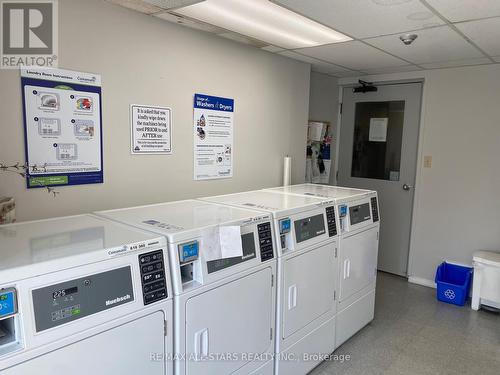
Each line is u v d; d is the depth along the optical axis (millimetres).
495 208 3682
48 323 1157
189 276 1679
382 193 4516
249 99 3186
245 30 2652
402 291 4004
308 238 2307
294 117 3723
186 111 2680
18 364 1091
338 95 4762
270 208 2189
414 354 2795
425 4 2070
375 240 3133
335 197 2709
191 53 2656
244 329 1873
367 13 2234
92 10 2088
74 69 2049
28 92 1899
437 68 3906
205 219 1846
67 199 2107
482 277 3490
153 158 2512
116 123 2277
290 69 3586
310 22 2438
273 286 2049
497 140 3629
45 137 1980
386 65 3799
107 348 1305
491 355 2795
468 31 2568
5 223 1723
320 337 2516
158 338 1472
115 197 2330
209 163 2906
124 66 2271
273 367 2125
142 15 2328
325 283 2508
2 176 1850
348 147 4766
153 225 1698
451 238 3967
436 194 4035
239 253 1770
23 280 1115
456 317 3410
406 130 4270
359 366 2631
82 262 1253
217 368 1736
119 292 1341
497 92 3604
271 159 3512
